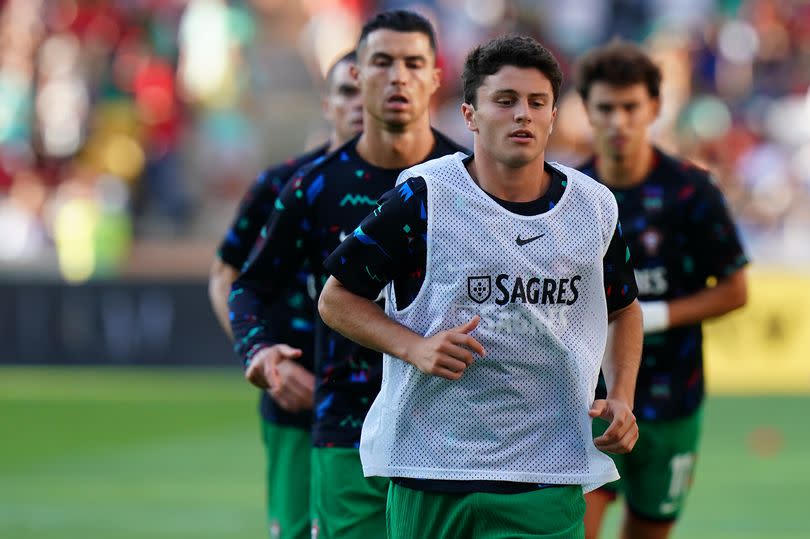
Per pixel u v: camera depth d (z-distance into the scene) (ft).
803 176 188.03
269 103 200.54
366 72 57.67
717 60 199.62
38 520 91.20
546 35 200.85
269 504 67.26
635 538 71.51
